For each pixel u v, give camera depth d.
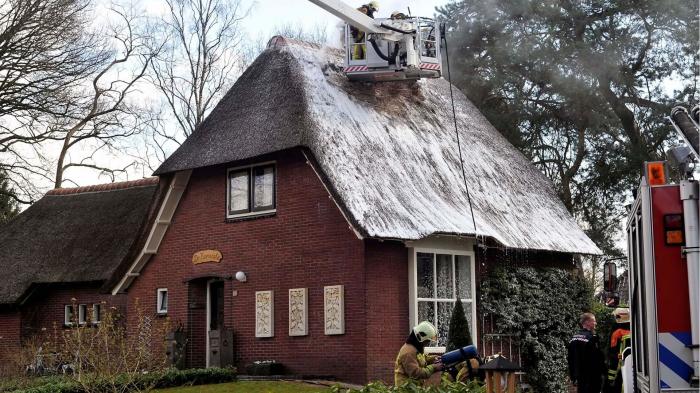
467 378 11.86
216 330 22.91
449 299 21.97
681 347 8.38
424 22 25.52
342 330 20.42
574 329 25.45
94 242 30.77
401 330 20.69
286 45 24.42
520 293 23.86
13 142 37.12
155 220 24.62
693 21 33.69
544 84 35.66
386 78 25.38
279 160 22.31
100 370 18.08
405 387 10.77
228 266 23.19
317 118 22.03
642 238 9.01
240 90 24.11
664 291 8.48
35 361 24.02
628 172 34.94
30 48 34.31
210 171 23.98
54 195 33.84
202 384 19.80
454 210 23.02
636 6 34.50
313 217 21.39
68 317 30.11
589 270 39.75
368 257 20.34
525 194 27.42
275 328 21.88
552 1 35.38
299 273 21.53
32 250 31.56
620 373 14.01
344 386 18.25
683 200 8.49
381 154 22.91
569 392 25.45
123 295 28.91
